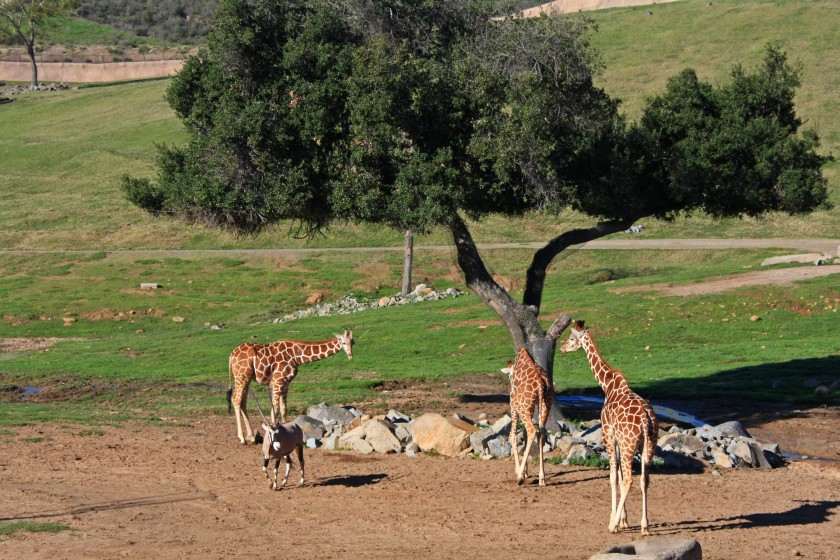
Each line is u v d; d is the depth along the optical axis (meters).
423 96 21.55
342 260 69.56
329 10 22.84
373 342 42.56
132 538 13.34
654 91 96.00
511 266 65.88
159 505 15.48
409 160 22.23
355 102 21.67
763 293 41.78
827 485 17.89
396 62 21.48
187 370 38.81
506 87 22.30
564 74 22.78
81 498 15.83
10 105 133.62
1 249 77.56
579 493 16.61
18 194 93.31
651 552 10.95
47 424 24.56
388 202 22.09
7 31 157.38
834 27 104.00
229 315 57.72
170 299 61.28
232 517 14.77
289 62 22.03
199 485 17.12
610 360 36.25
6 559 12.09
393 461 19.56
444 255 69.19
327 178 22.73
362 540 13.38
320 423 22.83
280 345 21.16
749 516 15.09
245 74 22.67
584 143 23.55
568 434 21.61
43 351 46.88
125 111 123.94
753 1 117.00
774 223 71.75
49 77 153.25
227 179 22.25
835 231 69.19
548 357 23.41
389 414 23.38
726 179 24.88
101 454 20.16
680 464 19.36
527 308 23.70
